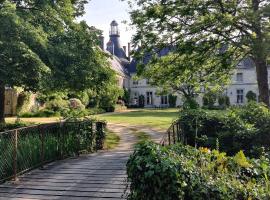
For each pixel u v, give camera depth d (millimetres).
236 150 12406
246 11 17219
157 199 5637
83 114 15164
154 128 24391
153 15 18672
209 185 5840
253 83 56938
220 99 53000
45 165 12102
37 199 8766
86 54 17016
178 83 23344
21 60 13969
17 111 32406
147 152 5938
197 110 14188
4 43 13789
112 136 20188
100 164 12148
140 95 61719
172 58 20891
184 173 5754
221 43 19000
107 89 18828
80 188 9500
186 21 19031
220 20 17234
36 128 11820
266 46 16016
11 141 10469
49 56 15273
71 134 13703
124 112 43438
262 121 12969
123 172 10938
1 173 10156
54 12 17406
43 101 34688
